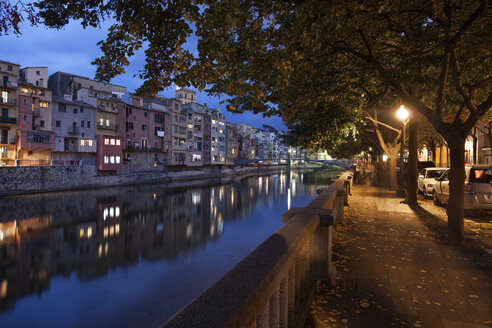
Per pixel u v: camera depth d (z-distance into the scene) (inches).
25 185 1622.8
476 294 155.4
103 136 2159.2
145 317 644.1
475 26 294.0
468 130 253.0
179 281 821.9
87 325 608.1
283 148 7263.8
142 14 168.7
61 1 166.1
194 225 1400.1
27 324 607.5
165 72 198.1
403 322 126.9
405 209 456.4
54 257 948.6
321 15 195.9
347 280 173.5
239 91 204.4
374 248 243.4
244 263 73.7
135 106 2524.6
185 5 167.3
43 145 1839.3
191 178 3107.8
